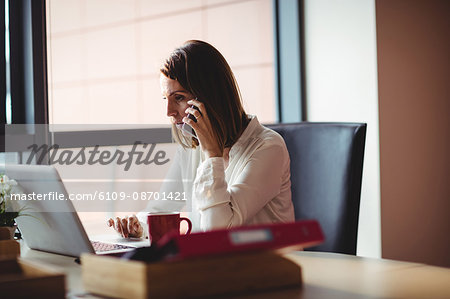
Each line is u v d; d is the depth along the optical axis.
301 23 2.83
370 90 2.59
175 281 0.71
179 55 1.58
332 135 1.69
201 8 2.67
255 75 2.79
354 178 1.63
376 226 2.61
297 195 1.73
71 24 2.24
